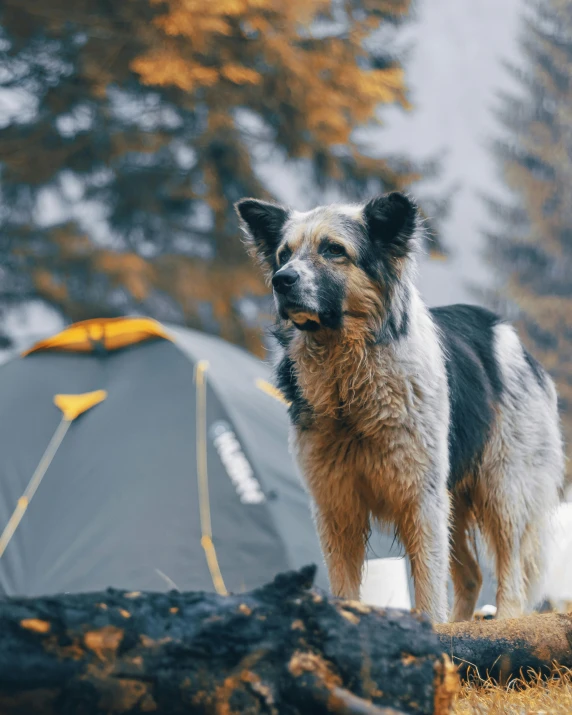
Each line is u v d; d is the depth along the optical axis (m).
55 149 18.73
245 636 2.52
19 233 18.77
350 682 2.56
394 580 6.10
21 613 2.42
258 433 8.53
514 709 3.38
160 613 2.52
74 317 18.39
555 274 34.28
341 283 5.15
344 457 5.15
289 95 18.91
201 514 7.98
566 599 7.20
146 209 19.30
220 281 18.86
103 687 2.42
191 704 2.46
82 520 8.11
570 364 30.22
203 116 19.84
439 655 2.67
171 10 17.31
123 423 8.62
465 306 6.54
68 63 19.22
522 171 34.84
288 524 7.95
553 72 37.12
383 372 5.05
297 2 18.70
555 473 6.30
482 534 6.18
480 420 5.80
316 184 20.55
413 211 5.25
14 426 8.76
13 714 2.41
